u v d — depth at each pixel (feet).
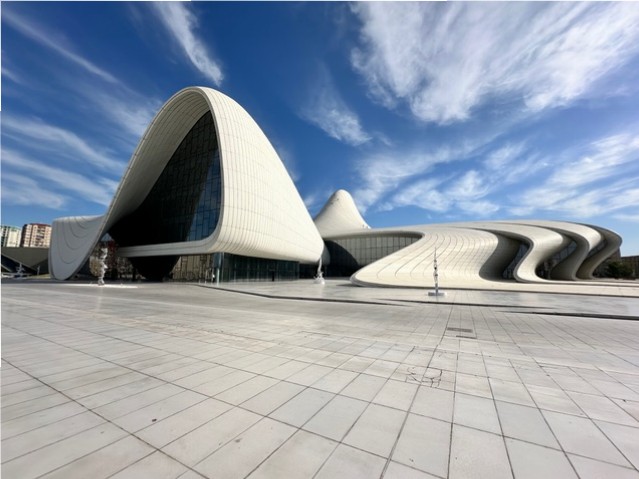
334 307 44.29
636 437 9.68
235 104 104.58
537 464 8.27
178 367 16.07
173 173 122.11
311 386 13.64
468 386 13.87
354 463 8.25
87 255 115.75
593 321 34.01
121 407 11.39
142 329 26.07
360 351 19.65
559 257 151.64
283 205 122.01
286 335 24.25
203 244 99.35
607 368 16.78
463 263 119.03
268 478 7.61
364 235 194.90
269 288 83.41
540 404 12.08
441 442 9.30
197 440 9.26
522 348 21.30
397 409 11.50
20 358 17.47
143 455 8.49
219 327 27.32
